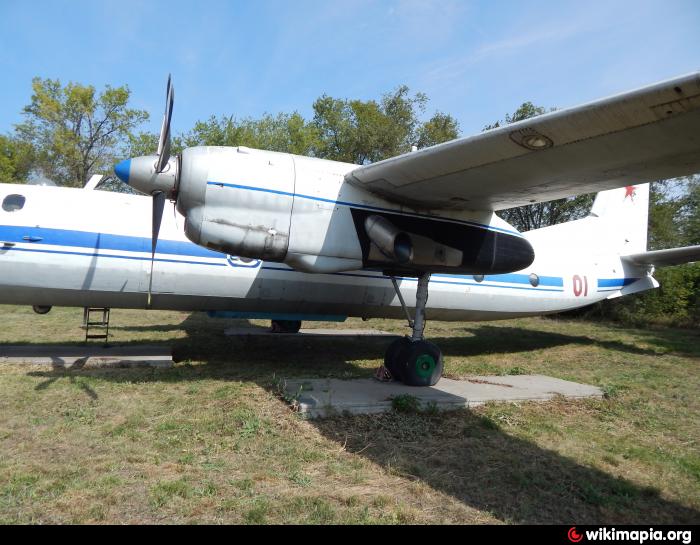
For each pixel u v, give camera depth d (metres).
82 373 7.14
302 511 3.38
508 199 6.64
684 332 15.90
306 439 4.82
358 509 3.46
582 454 4.78
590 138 4.54
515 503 3.69
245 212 5.94
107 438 4.62
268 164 6.15
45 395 5.91
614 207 12.05
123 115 33.91
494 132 4.75
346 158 33.19
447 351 11.09
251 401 5.90
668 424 5.91
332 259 6.39
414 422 5.50
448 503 3.63
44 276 7.22
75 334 11.13
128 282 7.58
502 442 5.02
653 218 23.39
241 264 7.99
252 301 8.27
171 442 4.56
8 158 33.12
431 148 5.37
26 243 7.10
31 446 4.38
